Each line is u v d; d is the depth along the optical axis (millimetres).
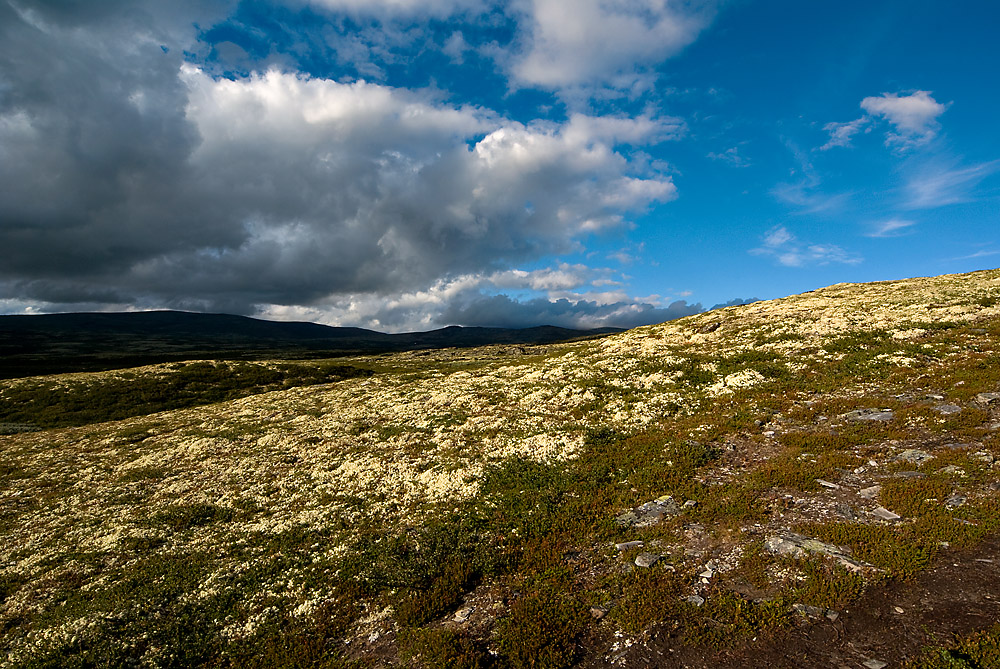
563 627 12625
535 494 21922
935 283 62062
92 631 15062
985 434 19156
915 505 15258
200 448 38562
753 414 27328
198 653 14008
